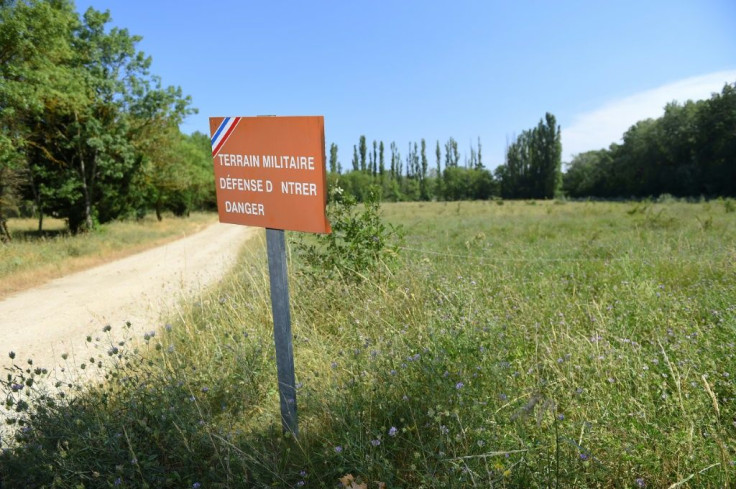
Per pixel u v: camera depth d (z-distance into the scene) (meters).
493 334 3.55
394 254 6.02
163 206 46.94
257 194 3.01
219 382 3.51
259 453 2.56
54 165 23.31
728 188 45.25
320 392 3.19
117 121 24.50
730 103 46.09
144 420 2.68
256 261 7.73
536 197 83.38
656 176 54.53
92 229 23.67
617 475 2.30
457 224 18.36
